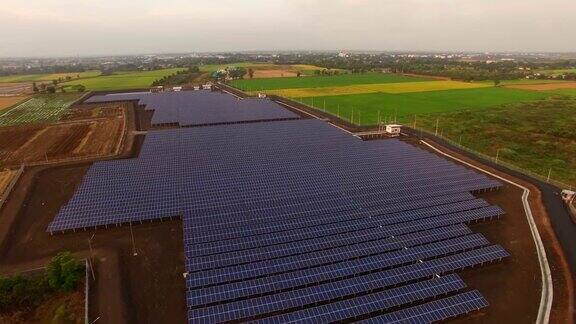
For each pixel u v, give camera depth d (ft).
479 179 241.76
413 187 229.25
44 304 142.61
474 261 162.20
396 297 140.97
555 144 334.44
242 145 310.04
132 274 157.58
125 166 260.62
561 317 135.54
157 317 135.54
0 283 144.05
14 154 313.73
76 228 184.96
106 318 135.33
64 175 262.06
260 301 138.00
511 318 135.74
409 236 180.65
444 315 133.08
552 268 163.12
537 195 229.45
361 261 161.38
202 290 142.82
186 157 279.69
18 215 205.57
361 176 244.83
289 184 232.32
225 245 170.30
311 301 139.44
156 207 203.62
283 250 167.84
